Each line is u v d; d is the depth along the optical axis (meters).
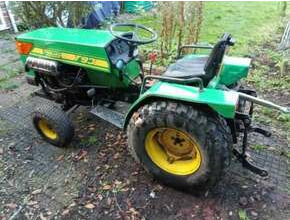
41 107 3.27
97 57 2.97
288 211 2.60
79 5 6.15
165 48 5.35
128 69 3.18
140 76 3.49
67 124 3.23
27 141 3.56
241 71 2.86
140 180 2.96
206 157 2.44
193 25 5.12
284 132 3.55
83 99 3.61
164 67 4.83
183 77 2.60
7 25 7.44
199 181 2.62
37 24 6.11
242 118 2.50
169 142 2.76
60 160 3.25
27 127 3.81
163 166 2.79
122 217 2.59
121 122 3.15
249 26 7.50
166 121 2.44
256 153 3.22
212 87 2.60
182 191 2.82
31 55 3.42
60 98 3.64
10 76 5.16
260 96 4.37
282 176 2.94
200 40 6.47
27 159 3.28
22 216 2.64
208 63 2.48
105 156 3.28
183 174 2.70
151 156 2.81
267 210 2.61
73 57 3.10
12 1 6.18
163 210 2.64
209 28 7.34
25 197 2.82
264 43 6.36
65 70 3.34
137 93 3.30
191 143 2.62
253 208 2.63
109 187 2.89
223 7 9.36
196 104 2.41
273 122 3.74
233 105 2.22
